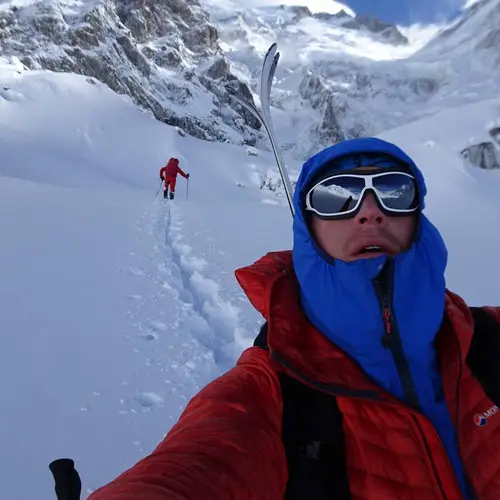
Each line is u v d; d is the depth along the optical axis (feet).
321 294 4.31
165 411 10.38
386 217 4.26
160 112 223.71
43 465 8.34
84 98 170.40
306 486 3.76
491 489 3.98
